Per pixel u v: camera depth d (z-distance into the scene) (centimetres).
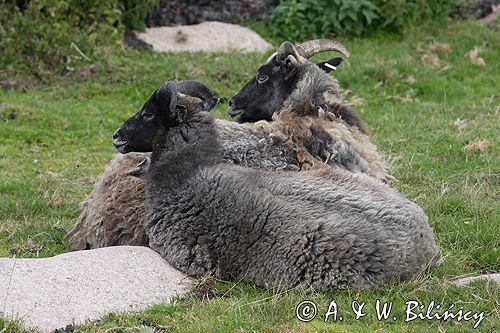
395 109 1769
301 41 2192
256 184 888
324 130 1010
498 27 2261
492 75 2008
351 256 838
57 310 801
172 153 944
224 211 887
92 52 1988
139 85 1900
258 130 998
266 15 2291
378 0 2212
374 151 1072
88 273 858
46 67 1955
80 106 1800
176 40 2123
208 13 2267
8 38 1955
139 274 876
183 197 912
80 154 1535
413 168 1349
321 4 2206
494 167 1340
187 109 962
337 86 1088
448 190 1230
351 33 2205
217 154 948
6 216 1200
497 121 1639
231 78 1911
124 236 986
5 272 842
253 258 870
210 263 891
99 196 1016
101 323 788
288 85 1114
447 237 1049
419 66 2012
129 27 2142
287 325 793
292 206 862
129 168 1015
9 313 785
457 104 1797
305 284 848
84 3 2044
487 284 876
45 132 1639
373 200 871
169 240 910
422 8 2234
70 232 1072
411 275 870
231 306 821
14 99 1808
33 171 1427
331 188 879
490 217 1102
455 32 2206
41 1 1983
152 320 798
